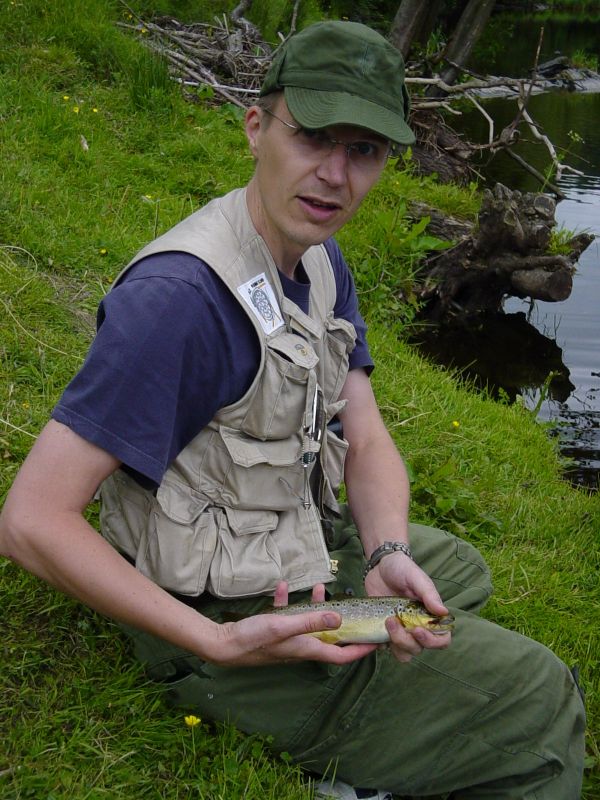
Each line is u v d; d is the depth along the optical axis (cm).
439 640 211
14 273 430
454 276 695
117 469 216
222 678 228
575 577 358
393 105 211
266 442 221
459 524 375
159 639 234
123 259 491
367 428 268
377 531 251
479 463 436
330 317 244
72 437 196
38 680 239
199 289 204
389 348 544
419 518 372
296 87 208
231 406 214
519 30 3023
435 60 1041
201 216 223
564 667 232
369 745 224
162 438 201
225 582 218
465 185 926
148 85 719
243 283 213
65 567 198
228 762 223
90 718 230
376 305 630
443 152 925
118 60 755
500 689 222
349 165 212
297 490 229
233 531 221
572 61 2023
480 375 612
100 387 196
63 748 219
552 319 713
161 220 561
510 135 895
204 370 207
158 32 889
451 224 736
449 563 276
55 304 422
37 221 488
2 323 391
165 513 215
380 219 662
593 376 625
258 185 221
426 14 1210
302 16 1241
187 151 668
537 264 676
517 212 677
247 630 204
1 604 255
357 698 223
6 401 345
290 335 221
